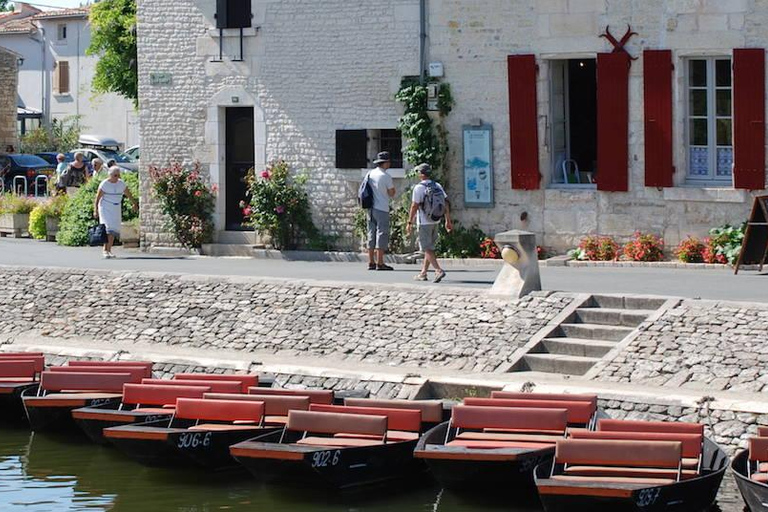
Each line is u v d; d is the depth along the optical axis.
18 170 50.97
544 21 26.05
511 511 14.59
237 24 28.95
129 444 16.39
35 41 66.62
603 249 25.72
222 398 16.89
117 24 50.00
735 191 24.61
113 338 22.05
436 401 16.64
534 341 19.11
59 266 25.89
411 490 15.56
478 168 26.88
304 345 20.45
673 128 25.16
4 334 22.95
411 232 27.45
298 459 15.02
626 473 14.27
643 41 25.30
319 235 28.44
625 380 17.48
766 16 24.23
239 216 29.62
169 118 29.70
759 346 17.42
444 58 26.97
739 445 15.47
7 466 16.88
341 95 28.05
